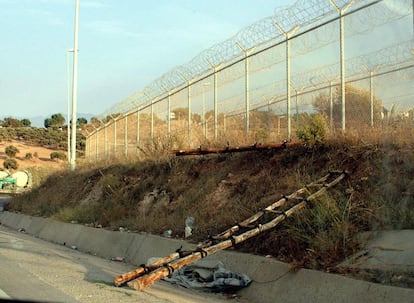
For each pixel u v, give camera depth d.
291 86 17.42
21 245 18.78
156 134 24.56
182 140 21.89
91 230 20.02
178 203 17.86
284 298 9.35
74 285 10.41
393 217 9.70
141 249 15.46
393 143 11.33
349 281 8.40
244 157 16.78
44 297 9.17
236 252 11.62
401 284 7.80
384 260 8.66
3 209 37.59
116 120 32.12
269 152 15.80
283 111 17.95
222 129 19.70
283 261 10.20
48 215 28.88
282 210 11.47
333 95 16.14
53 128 109.75
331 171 12.34
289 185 13.06
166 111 24.62
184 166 19.95
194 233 14.36
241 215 13.37
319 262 9.48
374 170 11.38
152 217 17.83
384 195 10.47
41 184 37.84
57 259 14.97
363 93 14.84
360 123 13.86
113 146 32.50
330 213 10.41
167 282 11.47
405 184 10.25
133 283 9.52
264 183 14.38
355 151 12.53
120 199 22.17
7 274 11.53
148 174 22.31
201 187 17.36
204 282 10.79
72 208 26.47
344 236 9.59
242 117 18.80
